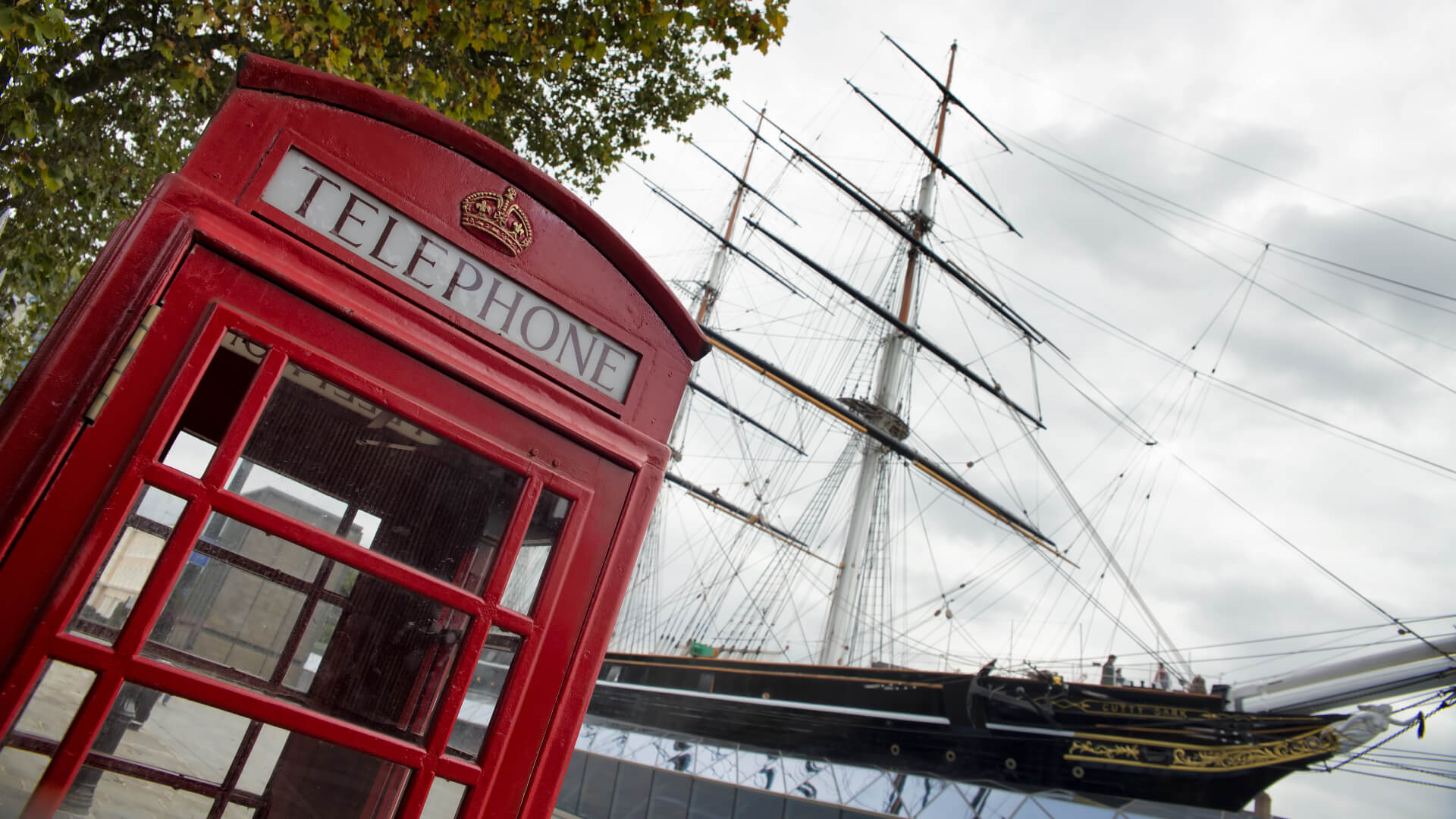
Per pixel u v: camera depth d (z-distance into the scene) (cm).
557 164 1528
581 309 297
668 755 2961
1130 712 2003
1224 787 1862
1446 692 1648
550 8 938
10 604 185
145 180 990
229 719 219
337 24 873
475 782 245
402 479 248
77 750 190
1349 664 1747
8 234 914
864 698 2495
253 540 225
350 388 234
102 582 199
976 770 2195
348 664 238
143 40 879
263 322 224
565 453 279
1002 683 2214
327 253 246
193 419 225
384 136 263
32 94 794
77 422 197
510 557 257
